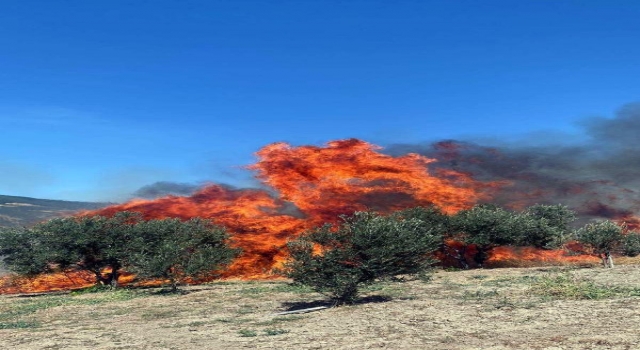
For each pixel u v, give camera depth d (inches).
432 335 415.8
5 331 571.2
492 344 367.2
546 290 645.9
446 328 444.8
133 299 903.7
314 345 397.1
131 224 1224.2
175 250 992.9
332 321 526.6
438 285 841.5
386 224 661.3
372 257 641.6
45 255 1109.1
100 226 1162.6
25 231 1166.3
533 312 500.4
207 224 1198.9
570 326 418.0
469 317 496.7
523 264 1333.7
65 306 839.1
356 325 489.1
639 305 498.3
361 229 650.2
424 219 1254.9
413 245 657.6
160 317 650.2
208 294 920.9
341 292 670.5
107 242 1153.4
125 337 490.3
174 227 1174.3
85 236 1134.4
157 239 1155.3
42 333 542.3
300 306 693.9
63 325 609.3
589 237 1075.3
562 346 346.6
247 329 503.5
